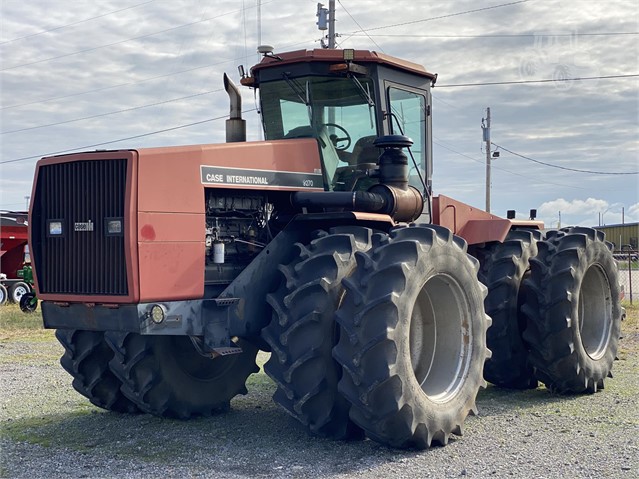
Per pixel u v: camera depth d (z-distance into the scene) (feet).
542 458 14.99
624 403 20.59
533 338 21.38
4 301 53.62
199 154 16.22
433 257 16.31
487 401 20.89
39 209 16.19
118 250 15.07
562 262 21.49
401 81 20.17
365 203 17.15
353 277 15.51
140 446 16.19
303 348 15.56
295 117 19.57
